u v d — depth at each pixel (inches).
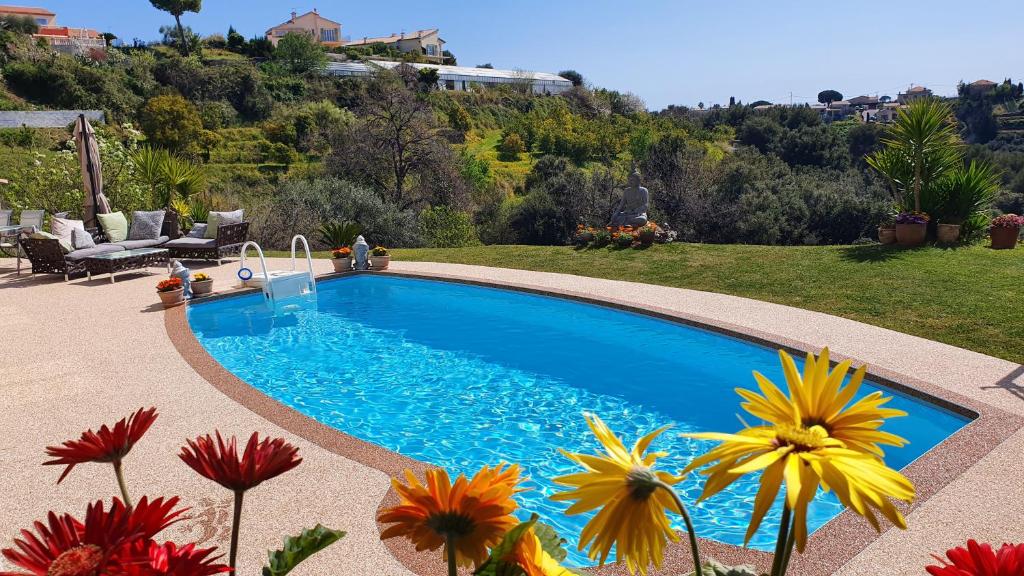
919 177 458.9
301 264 549.6
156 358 295.6
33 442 209.8
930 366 261.3
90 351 308.2
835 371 33.7
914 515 156.6
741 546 144.3
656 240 560.1
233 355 333.1
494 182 1513.3
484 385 287.0
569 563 148.4
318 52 2247.8
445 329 377.1
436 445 228.8
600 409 259.6
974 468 177.9
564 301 412.2
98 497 172.4
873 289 372.8
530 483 198.8
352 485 174.6
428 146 1088.2
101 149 625.3
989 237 461.4
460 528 36.0
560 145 1818.4
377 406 264.5
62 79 1536.7
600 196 1141.7
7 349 314.0
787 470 27.9
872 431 32.3
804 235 1154.0
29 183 617.3
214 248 535.8
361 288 485.4
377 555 142.2
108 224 524.7
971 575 28.8
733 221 1138.7
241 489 34.0
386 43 3297.2
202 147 1451.8
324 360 323.6
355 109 1788.9
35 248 466.3
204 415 226.5
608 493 33.4
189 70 1768.0
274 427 214.4
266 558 142.7
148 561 27.7
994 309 321.4
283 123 1569.9
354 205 812.6
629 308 376.2
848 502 26.7
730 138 2097.7
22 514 165.3
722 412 254.7
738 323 332.5
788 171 1439.5
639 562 33.7
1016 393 231.3
